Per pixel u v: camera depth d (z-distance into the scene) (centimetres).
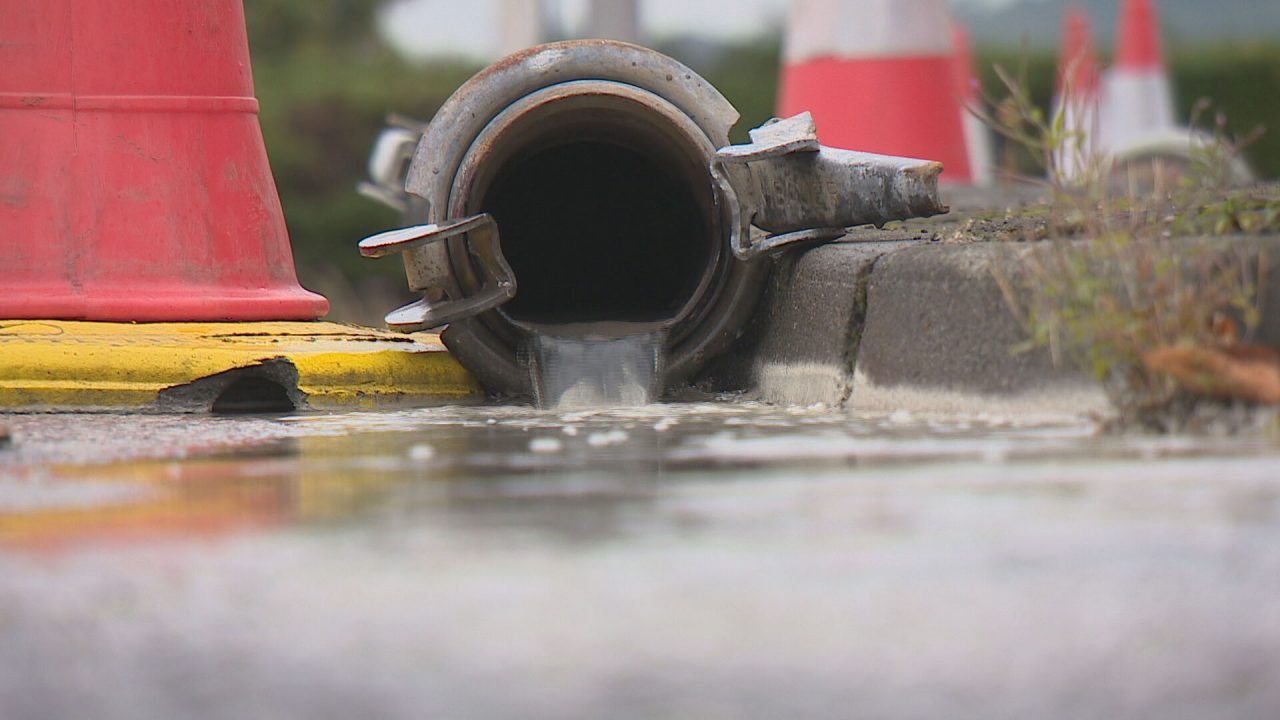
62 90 993
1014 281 764
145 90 1002
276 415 899
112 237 991
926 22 1561
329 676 345
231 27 1043
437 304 954
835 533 476
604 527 492
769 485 569
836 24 1566
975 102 1717
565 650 361
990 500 525
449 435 772
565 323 1055
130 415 905
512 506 534
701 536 475
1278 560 430
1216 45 2872
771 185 960
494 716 319
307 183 2667
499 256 938
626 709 322
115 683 342
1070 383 739
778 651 359
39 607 400
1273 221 755
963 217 1134
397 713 321
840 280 886
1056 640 364
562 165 1239
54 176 988
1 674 349
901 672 344
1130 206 833
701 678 341
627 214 1247
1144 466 587
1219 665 346
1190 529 469
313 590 414
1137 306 696
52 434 787
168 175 1003
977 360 782
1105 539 459
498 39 2377
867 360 856
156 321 989
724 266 982
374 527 498
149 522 510
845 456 643
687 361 981
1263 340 700
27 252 983
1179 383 678
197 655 360
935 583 414
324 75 2855
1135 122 2380
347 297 2475
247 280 1026
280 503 548
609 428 790
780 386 940
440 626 380
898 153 1560
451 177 957
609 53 991
